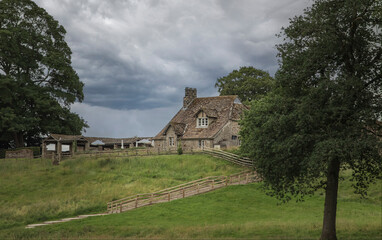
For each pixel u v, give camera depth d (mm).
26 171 50219
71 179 45938
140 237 21406
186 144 57250
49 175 47812
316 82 19141
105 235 22469
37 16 73438
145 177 45562
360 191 20594
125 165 51469
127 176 46469
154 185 41594
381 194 31391
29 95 66875
